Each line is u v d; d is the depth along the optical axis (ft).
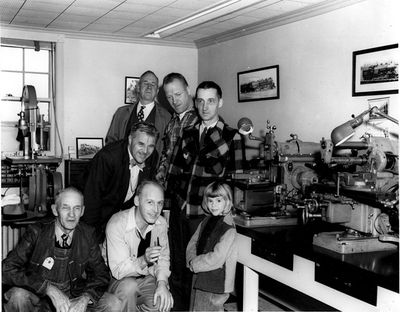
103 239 9.99
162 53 19.79
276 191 10.52
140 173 10.25
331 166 8.98
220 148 10.09
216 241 9.22
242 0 13.33
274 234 9.02
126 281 8.59
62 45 18.11
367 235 8.01
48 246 8.49
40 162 13.12
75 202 8.34
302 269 8.03
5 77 17.90
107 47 18.84
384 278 6.40
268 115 15.80
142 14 15.29
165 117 14.65
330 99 13.08
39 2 14.01
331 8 12.90
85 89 18.60
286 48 14.84
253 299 9.73
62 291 8.46
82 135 18.62
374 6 11.60
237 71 17.49
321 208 8.50
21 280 8.25
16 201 12.05
